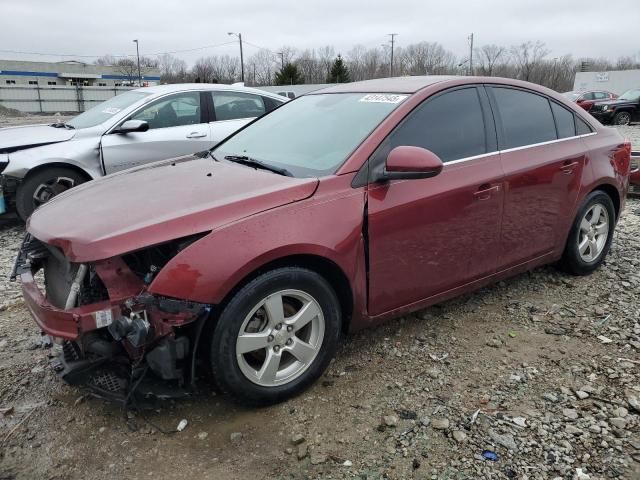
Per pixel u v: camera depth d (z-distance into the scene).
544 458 2.51
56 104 46.94
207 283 2.54
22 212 6.40
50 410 2.92
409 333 3.68
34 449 2.63
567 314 3.93
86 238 2.54
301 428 2.75
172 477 2.44
